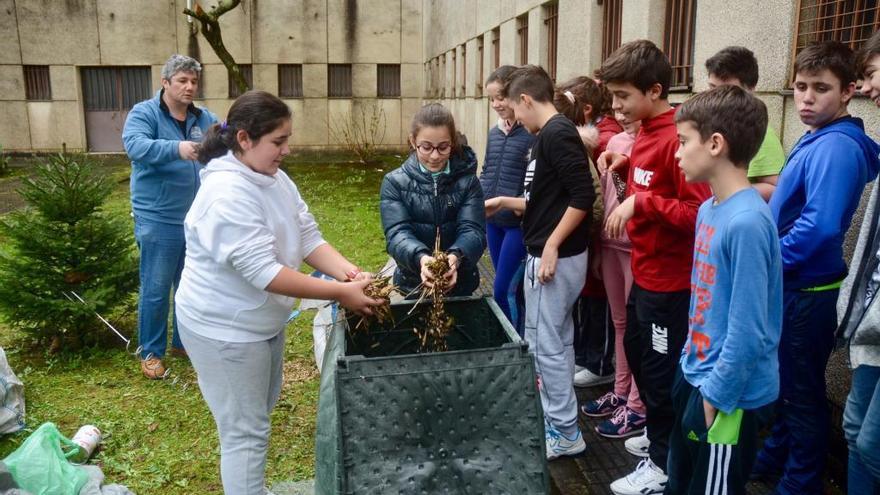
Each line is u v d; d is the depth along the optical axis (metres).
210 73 19.36
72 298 5.02
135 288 5.24
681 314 2.81
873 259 2.35
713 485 2.22
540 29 8.05
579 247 3.22
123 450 3.71
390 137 20.25
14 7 18.48
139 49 19.03
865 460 2.31
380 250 8.02
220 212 2.51
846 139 2.54
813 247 2.55
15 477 2.94
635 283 2.98
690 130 2.19
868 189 3.04
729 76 3.01
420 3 19.64
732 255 2.10
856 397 2.43
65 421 4.03
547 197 3.21
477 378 2.17
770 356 2.17
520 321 4.12
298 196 2.97
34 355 5.06
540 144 3.17
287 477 3.45
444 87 16.27
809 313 2.69
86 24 18.73
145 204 4.45
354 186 13.78
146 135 4.38
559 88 4.05
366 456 2.11
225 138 2.59
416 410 2.14
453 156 3.30
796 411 2.79
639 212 2.78
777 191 2.76
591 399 4.01
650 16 5.01
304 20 19.42
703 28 4.30
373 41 19.69
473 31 12.34
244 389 2.72
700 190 2.68
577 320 4.15
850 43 3.19
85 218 5.14
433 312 2.70
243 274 2.53
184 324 2.71
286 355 4.93
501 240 4.50
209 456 3.66
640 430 3.59
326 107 19.88
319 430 2.38
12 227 5.02
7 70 18.69
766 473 3.12
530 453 2.16
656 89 2.84
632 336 3.10
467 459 2.14
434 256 2.83
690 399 2.30
